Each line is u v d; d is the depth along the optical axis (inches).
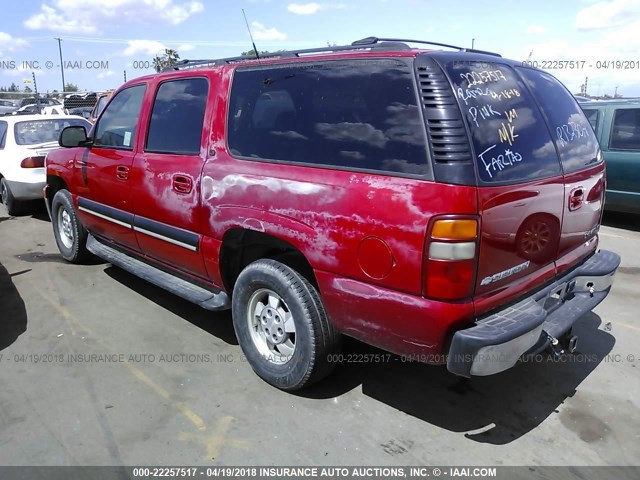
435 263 92.6
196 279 152.3
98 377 135.5
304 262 122.3
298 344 120.3
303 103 117.4
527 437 113.0
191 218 140.6
